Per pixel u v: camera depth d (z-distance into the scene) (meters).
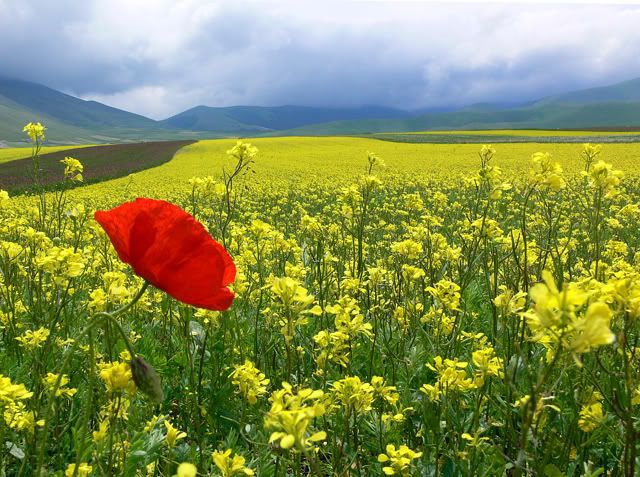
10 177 32.84
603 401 2.44
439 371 2.34
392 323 4.08
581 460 2.21
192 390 2.84
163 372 3.41
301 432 1.30
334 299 4.33
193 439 2.79
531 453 2.01
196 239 1.37
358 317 2.50
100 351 3.28
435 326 3.41
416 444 2.71
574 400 2.27
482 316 4.36
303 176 27.80
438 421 2.34
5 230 5.48
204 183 4.30
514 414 2.62
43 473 1.59
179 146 58.97
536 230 6.24
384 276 4.70
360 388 2.17
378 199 16.31
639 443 2.21
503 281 4.20
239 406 2.97
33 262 3.85
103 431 1.88
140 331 4.09
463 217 9.09
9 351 3.48
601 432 2.25
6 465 2.35
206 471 2.35
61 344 3.23
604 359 2.64
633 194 17.48
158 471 2.40
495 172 3.76
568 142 56.16
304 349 3.40
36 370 2.72
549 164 2.87
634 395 2.19
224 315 3.28
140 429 2.56
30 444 2.25
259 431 2.57
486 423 2.57
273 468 2.38
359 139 68.88
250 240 5.12
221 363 3.22
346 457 2.41
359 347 3.55
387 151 47.34
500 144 53.72
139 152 53.22
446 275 4.87
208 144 60.41
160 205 1.42
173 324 4.07
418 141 65.50
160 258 1.33
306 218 5.03
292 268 3.93
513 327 2.90
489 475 2.29
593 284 2.03
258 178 26.59
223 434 2.96
